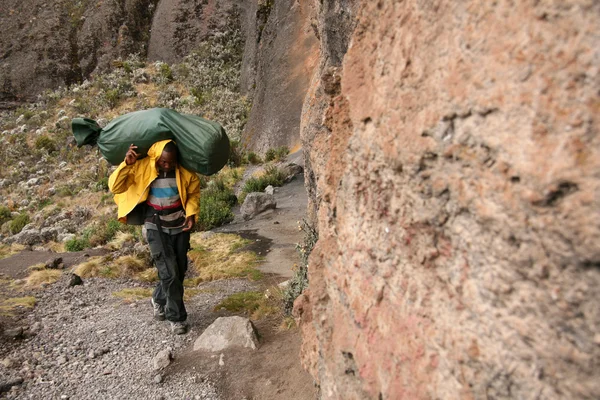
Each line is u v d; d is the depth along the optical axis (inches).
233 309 196.5
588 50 33.3
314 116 174.6
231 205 583.8
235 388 137.3
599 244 32.1
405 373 55.8
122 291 229.1
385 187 64.3
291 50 983.6
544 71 36.8
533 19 38.2
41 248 514.6
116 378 148.3
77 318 197.8
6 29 1540.4
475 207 44.4
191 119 163.5
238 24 1451.8
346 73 85.2
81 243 456.1
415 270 56.1
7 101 1482.5
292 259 273.6
